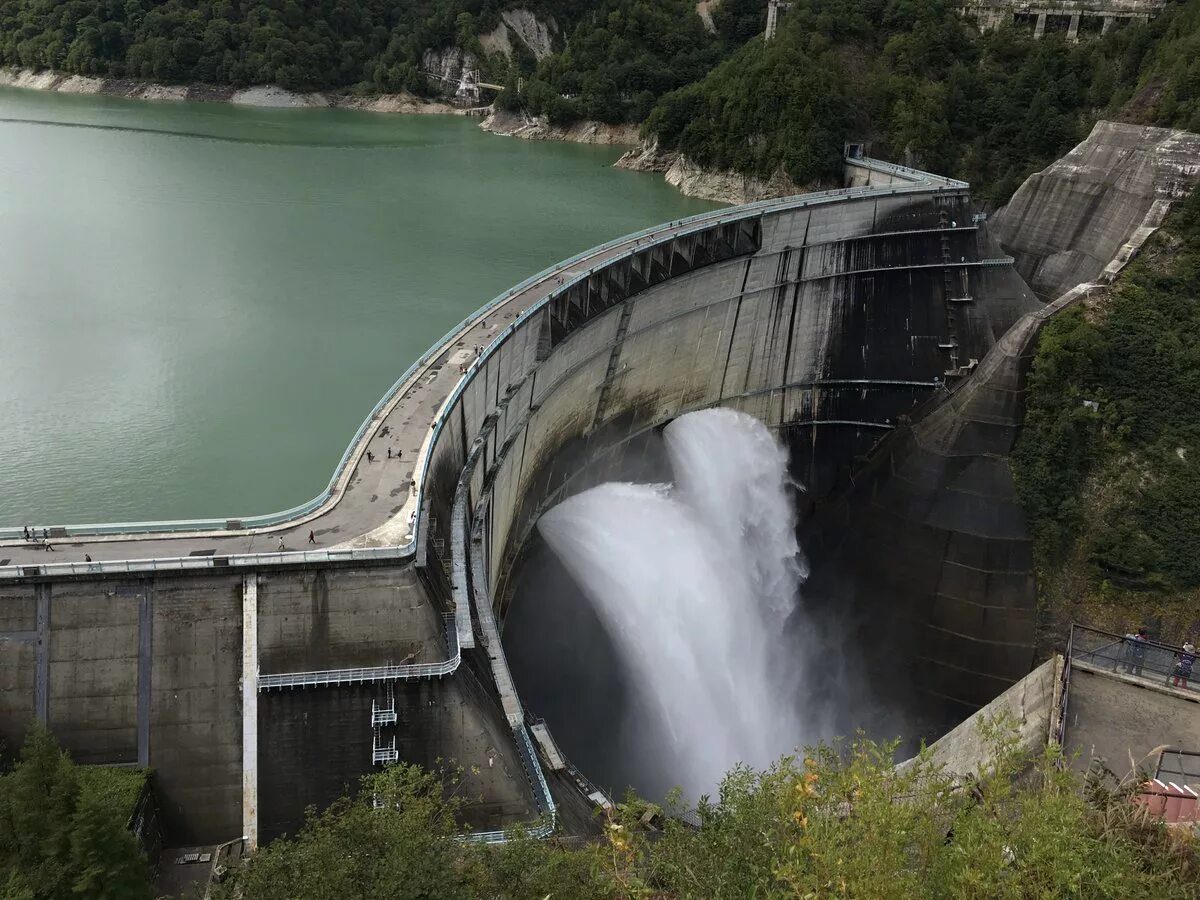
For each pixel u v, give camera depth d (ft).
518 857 84.99
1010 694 138.82
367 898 78.59
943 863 60.64
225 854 123.54
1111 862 59.72
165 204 365.81
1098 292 272.72
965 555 247.50
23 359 241.96
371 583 131.44
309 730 128.67
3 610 124.98
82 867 101.55
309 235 344.69
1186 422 255.70
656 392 265.54
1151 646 119.24
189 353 250.78
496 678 144.46
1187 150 290.76
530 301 213.87
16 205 351.67
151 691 126.82
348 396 234.17
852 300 294.66
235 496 192.75
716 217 268.00
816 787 71.20
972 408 258.57
